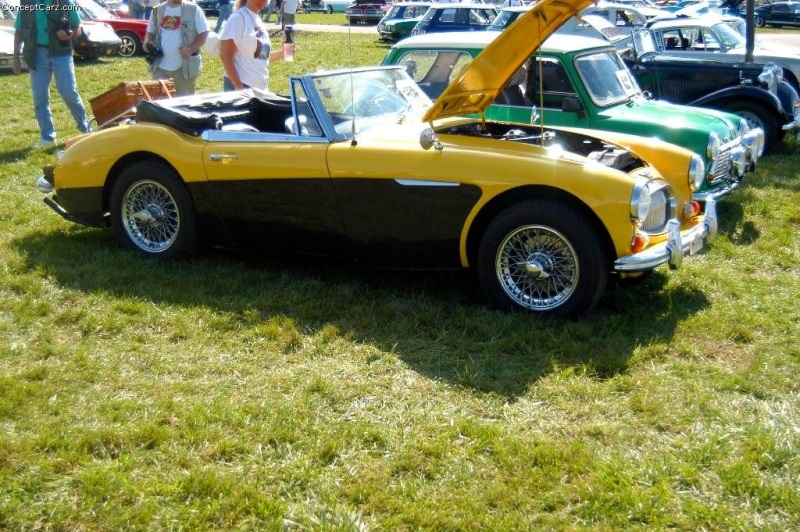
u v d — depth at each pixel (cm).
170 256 581
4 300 509
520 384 412
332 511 310
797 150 999
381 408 389
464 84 496
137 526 301
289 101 658
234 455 346
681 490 324
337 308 507
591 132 582
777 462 341
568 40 758
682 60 1034
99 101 793
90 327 473
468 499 317
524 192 478
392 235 511
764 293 541
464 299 521
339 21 3266
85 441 349
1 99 1258
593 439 363
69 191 608
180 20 912
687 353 450
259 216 545
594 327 480
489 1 2467
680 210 548
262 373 424
